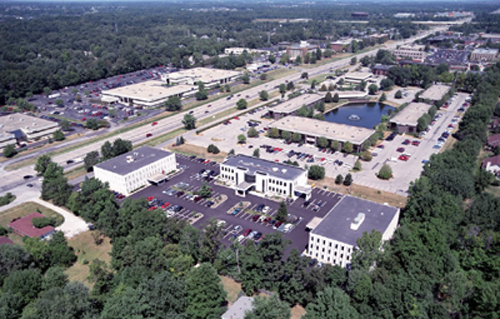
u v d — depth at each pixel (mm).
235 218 171500
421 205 152250
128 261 128750
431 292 110938
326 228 142875
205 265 115812
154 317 105062
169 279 113438
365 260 123250
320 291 109188
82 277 138125
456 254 131875
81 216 173875
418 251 123062
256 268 124625
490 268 122562
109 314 102000
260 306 100062
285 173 194375
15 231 164625
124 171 198000
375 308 108188
